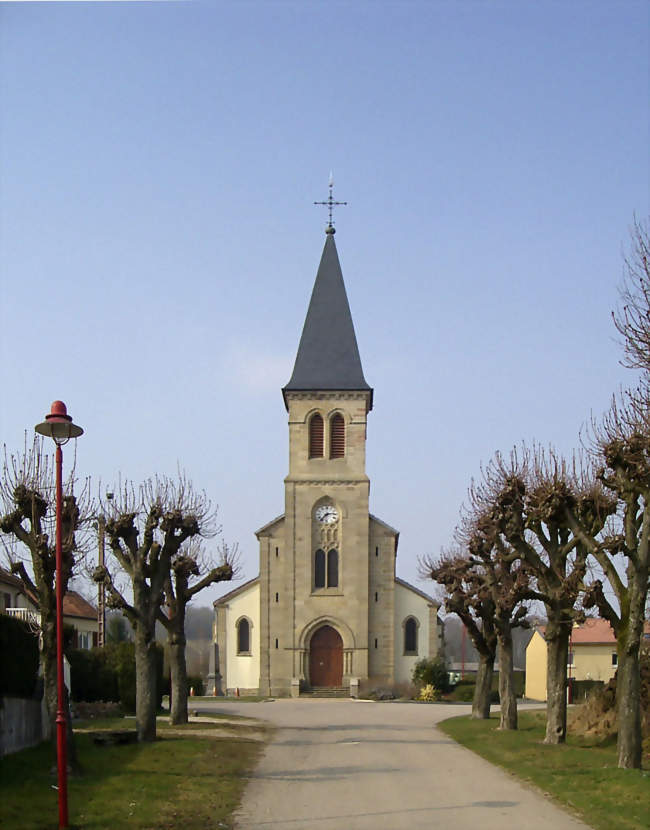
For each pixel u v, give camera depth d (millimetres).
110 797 20125
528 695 77312
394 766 26844
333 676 72188
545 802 20469
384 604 73188
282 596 72875
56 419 18547
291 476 73625
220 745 30625
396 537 74250
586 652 71188
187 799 20328
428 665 71000
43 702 29375
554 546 31984
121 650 48688
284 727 40344
